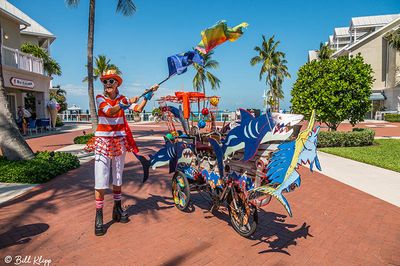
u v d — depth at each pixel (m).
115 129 4.16
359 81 11.29
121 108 4.00
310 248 3.61
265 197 3.37
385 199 5.47
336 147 11.73
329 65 11.55
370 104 11.82
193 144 4.50
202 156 4.42
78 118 41.38
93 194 5.62
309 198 5.52
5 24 19.27
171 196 5.59
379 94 34.31
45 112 19.92
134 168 8.06
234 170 3.83
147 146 12.39
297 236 3.93
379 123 28.19
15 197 5.43
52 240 3.76
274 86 43.69
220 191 4.18
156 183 6.50
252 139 3.27
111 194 5.68
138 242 3.73
